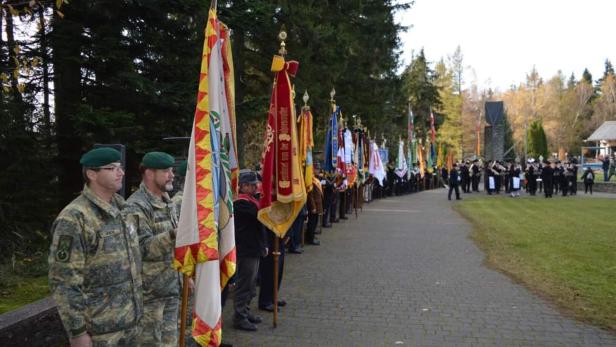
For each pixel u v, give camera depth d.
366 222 17.39
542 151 65.75
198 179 4.29
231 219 4.73
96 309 3.60
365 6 26.28
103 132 9.26
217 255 4.26
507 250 11.83
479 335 6.16
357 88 27.05
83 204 3.58
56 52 9.53
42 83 10.15
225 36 5.02
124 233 3.81
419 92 55.09
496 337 6.09
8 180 8.95
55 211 9.88
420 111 55.25
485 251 11.80
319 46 19.56
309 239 12.75
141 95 10.23
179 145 10.63
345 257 11.10
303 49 18.84
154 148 10.27
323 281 8.88
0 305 5.88
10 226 8.63
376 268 9.96
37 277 7.25
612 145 61.34
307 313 7.03
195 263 4.20
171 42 10.89
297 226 11.39
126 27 10.27
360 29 27.03
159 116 10.87
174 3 10.20
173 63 11.06
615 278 8.92
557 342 5.93
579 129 82.94
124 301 3.72
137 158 10.37
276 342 5.89
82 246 3.46
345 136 17.25
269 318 6.80
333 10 22.83
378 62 28.62
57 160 10.30
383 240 13.48
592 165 55.19
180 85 10.49
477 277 9.19
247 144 24.06
